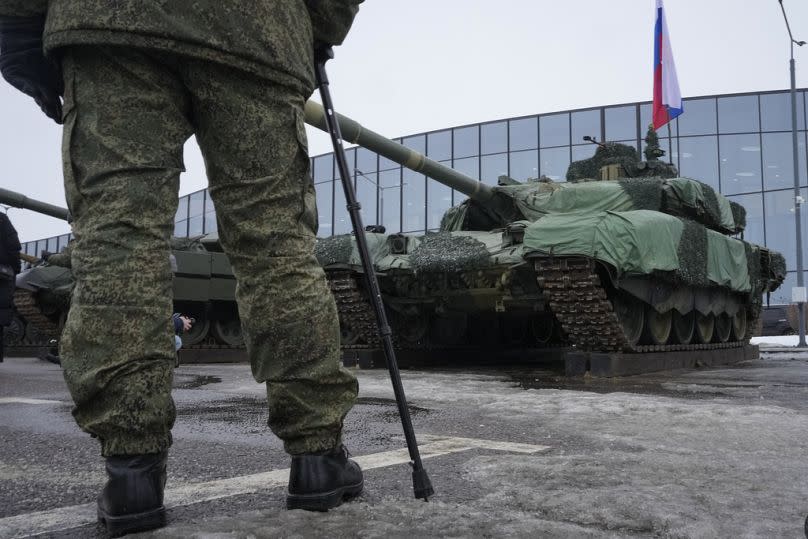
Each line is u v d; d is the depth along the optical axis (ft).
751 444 15.40
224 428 18.57
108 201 8.34
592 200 47.42
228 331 68.18
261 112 8.82
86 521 9.23
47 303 64.28
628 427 18.11
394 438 16.48
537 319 61.36
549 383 34.60
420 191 145.38
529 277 43.78
